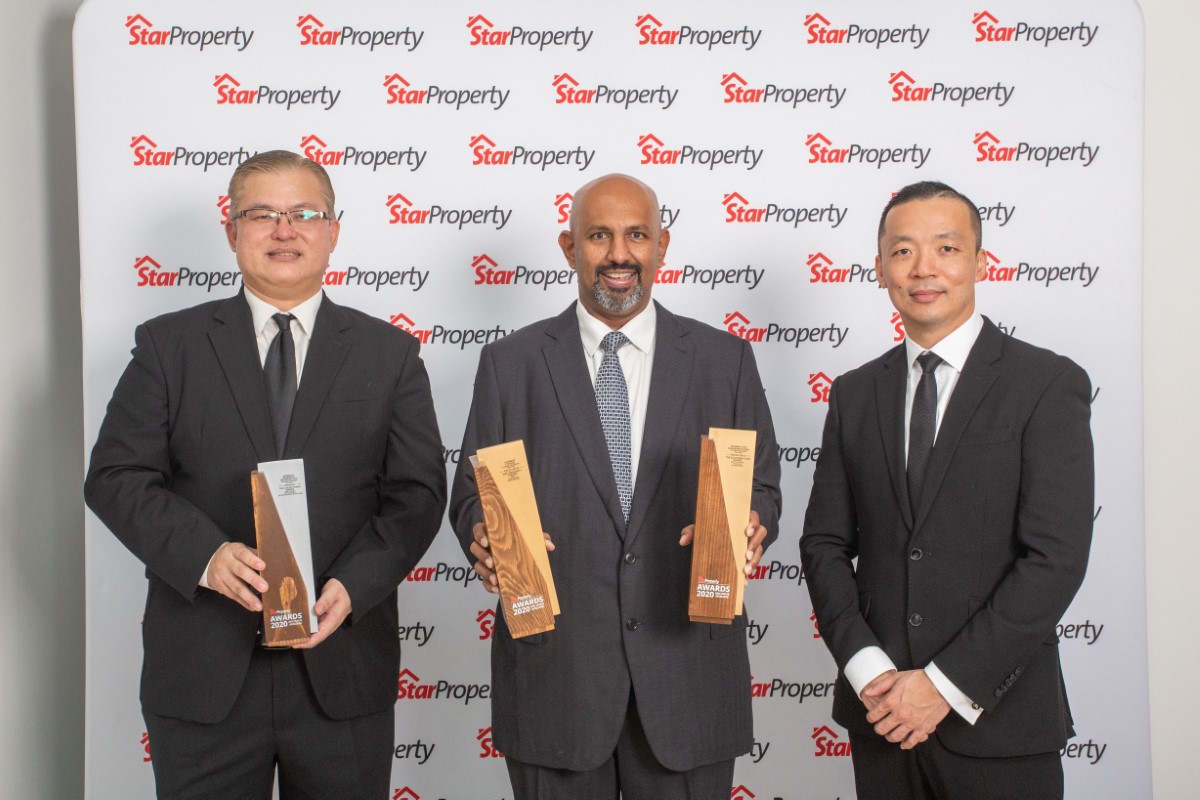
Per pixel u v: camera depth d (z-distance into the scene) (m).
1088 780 2.68
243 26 2.66
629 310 1.96
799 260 2.72
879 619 1.87
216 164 2.66
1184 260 2.77
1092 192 2.70
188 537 1.84
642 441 1.92
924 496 1.83
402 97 2.69
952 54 2.69
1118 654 2.67
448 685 2.73
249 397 1.95
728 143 2.70
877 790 1.90
